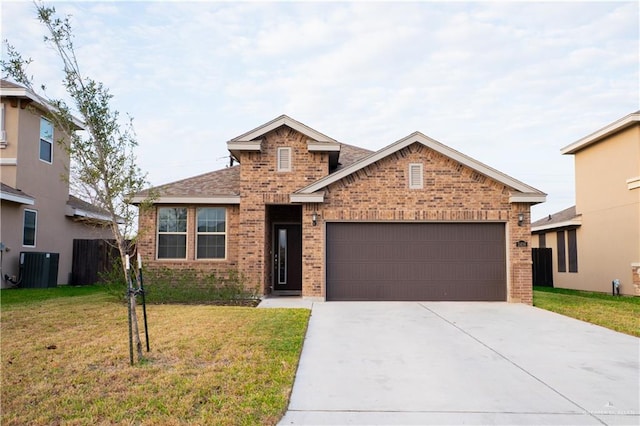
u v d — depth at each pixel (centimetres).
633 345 938
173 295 1432
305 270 1502
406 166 1522
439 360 820
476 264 1516
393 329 1062
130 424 536
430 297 1509
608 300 1644
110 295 1478
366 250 1520
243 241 1630
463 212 1509
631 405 620
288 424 556
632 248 1845
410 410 600
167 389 639
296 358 788
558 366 791
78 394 621
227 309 1258
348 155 2012
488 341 960
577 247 2264
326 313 1260
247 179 1647
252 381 672
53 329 981
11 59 761
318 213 1512
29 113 1770
